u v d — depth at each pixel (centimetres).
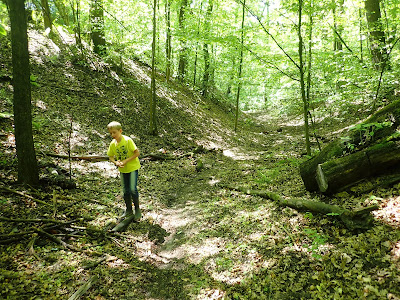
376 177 413
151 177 710
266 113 2638
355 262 299
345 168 412
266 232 404
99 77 1167
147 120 1098
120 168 460
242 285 317
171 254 406
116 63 1303
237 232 425
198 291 322
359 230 341
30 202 430
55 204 434
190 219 504
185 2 1583
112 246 390
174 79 1803
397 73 713
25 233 354
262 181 599
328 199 434
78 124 852
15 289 272
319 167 439
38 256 328
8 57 918
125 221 451
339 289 271
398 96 808
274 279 313
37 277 297
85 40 1409
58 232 389
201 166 836
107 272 335
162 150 933
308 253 337
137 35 1148
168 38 1438
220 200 564
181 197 621
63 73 1060
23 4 416
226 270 348
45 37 1159
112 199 532
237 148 1166
